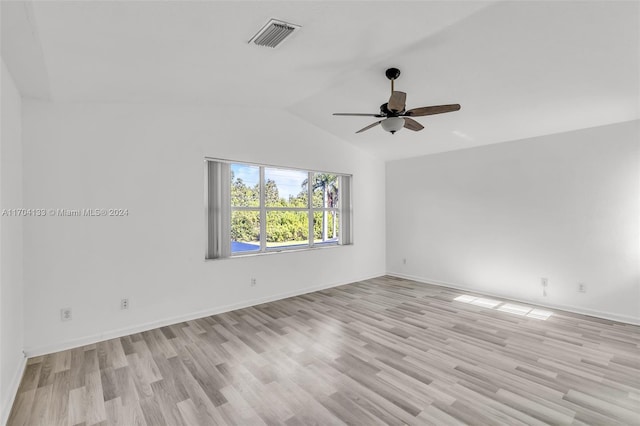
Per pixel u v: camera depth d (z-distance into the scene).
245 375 2.47
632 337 3.18
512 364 2.63
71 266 3.01
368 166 5.94
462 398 2.16
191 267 3.74
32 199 2.82
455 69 3.03
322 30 2.25
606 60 2.63
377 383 2.35
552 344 3.02
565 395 2.19
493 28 2.40
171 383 2.36
